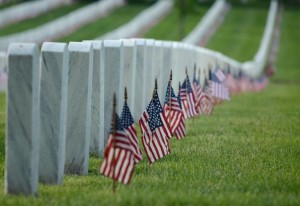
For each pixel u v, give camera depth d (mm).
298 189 27578
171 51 50469
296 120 56031
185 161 33812
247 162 33531
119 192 25656
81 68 30625
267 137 43344
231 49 187500
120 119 26922
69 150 30797
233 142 40719
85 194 25203
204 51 68250
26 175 25297
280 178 29688
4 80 88188
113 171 25641
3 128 46188
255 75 142000
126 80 42125
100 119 34562
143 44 44531
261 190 27141
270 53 195875
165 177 29297
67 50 27938
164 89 50406
